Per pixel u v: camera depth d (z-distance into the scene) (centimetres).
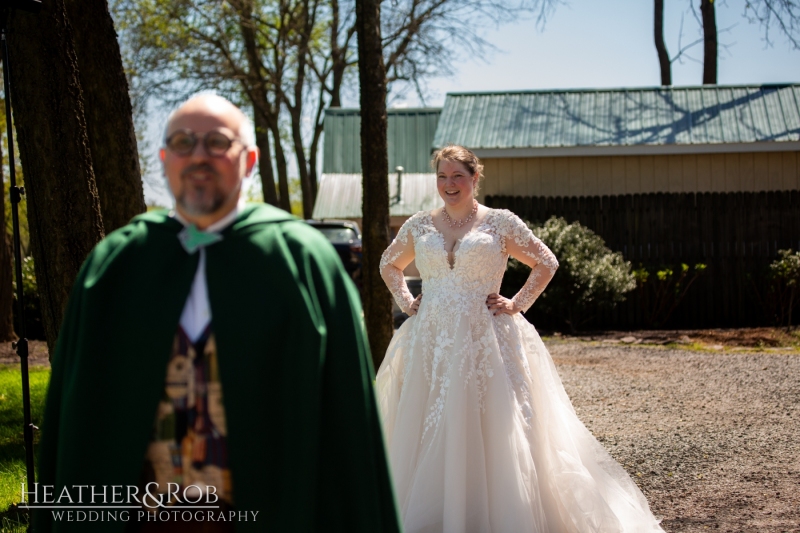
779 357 980
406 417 402
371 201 700
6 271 1294
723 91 1568
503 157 1460
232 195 217
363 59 693
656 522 399
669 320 1365
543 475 390
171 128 216
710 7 1892
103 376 208
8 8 385
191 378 211
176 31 2372
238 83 2514
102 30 457
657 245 1363
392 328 708
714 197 1357
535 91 1625
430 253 414
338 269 219
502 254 417
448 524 365
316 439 203
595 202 1376
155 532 219
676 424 645
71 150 407
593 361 977
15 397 790
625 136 1452
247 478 201
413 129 2298
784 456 545
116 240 221
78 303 214
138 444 204
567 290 1257
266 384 204
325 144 2253
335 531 208
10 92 392
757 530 406
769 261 1352
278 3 2622
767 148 1404
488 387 389
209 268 211
